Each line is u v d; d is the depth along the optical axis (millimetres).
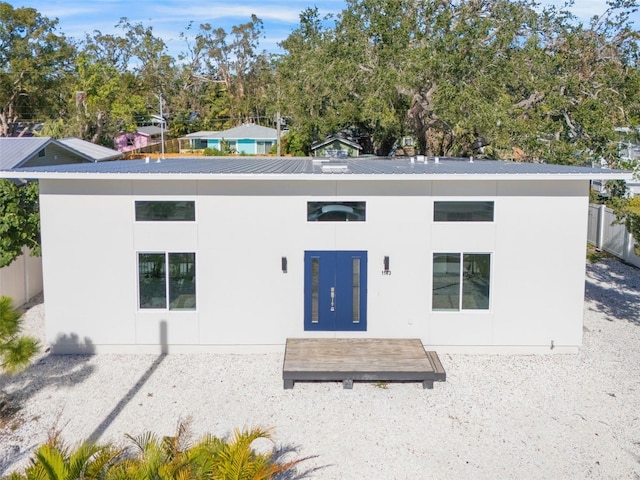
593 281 17859
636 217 16125
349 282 11805
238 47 77812
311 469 7852
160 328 11820
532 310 11867
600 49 23422
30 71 46562
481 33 21688
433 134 28391
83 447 5398
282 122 58562
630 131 20969
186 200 11570
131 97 48000
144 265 11695
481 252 11727
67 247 11594
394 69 21781
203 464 5266
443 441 8625
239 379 10742
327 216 11664
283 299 11828
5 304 8562
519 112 22906
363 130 33844
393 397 10062
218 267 11719
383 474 7766
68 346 11820
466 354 11961
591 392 10234
